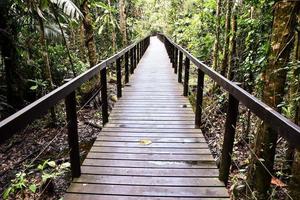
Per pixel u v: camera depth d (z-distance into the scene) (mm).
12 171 4367
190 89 7590
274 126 1552
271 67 2893
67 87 2416
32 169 4355
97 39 12891
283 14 2746
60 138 5566
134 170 3076
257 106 1818
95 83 7023
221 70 6680
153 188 2732
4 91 7449
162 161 3293
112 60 4996
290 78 3637
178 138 3994
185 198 2584
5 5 5934
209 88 7469
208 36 8305
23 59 7203
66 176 3869
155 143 3814
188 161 3299
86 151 4707
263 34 4539
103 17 11078
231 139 2666
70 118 2709
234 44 6105
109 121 4738
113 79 9367
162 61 13406
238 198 3414
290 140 1355
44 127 6141
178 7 18750
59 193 3564
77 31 12414
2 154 5125
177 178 2918
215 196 2615
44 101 1905
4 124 1361
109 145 3746
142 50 15617
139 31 21734
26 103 7246
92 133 5617
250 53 4863
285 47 2766
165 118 4887
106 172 3023
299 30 2957
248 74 5062
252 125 5246
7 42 6523
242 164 4258
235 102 2555
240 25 5758
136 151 3562
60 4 5738
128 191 2678
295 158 2748
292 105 3283
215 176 2961
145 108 5516
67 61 8445
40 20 5938
